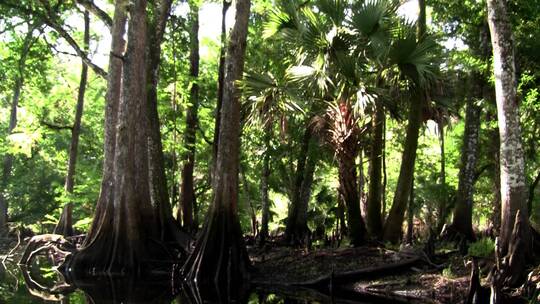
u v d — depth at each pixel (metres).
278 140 21.19
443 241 16.48
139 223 15.04
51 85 25.75
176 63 23.09
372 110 13.01
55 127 23.34
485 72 14.93
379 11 12.75
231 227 13.62
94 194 22.28
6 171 29.69
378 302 11.27
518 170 10.56
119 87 17.38
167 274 14.46
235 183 13.90
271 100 13.38
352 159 13.92
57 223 24.45
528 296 9.59
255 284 13.39
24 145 23.59
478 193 24.48
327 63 12.99
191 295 12.20
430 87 14.36
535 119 15.47
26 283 13.81
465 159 17.66
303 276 13.31
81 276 14.69
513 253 10.25
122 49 17.70
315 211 26.83
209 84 25.92
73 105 28.00
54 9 18.59
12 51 21.16
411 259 12.73
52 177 30.88
